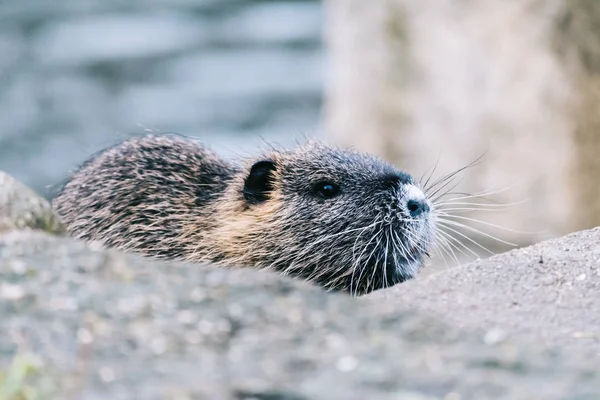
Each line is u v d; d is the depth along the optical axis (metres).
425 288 9.13
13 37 51.69
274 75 47.81
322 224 12.69
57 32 52.12
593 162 23.56
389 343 6.58
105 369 6.17
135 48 50.22
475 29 25.06
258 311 6.93
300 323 6.80
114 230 13.07
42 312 6.75
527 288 9.03
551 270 9.36
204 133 43.22
